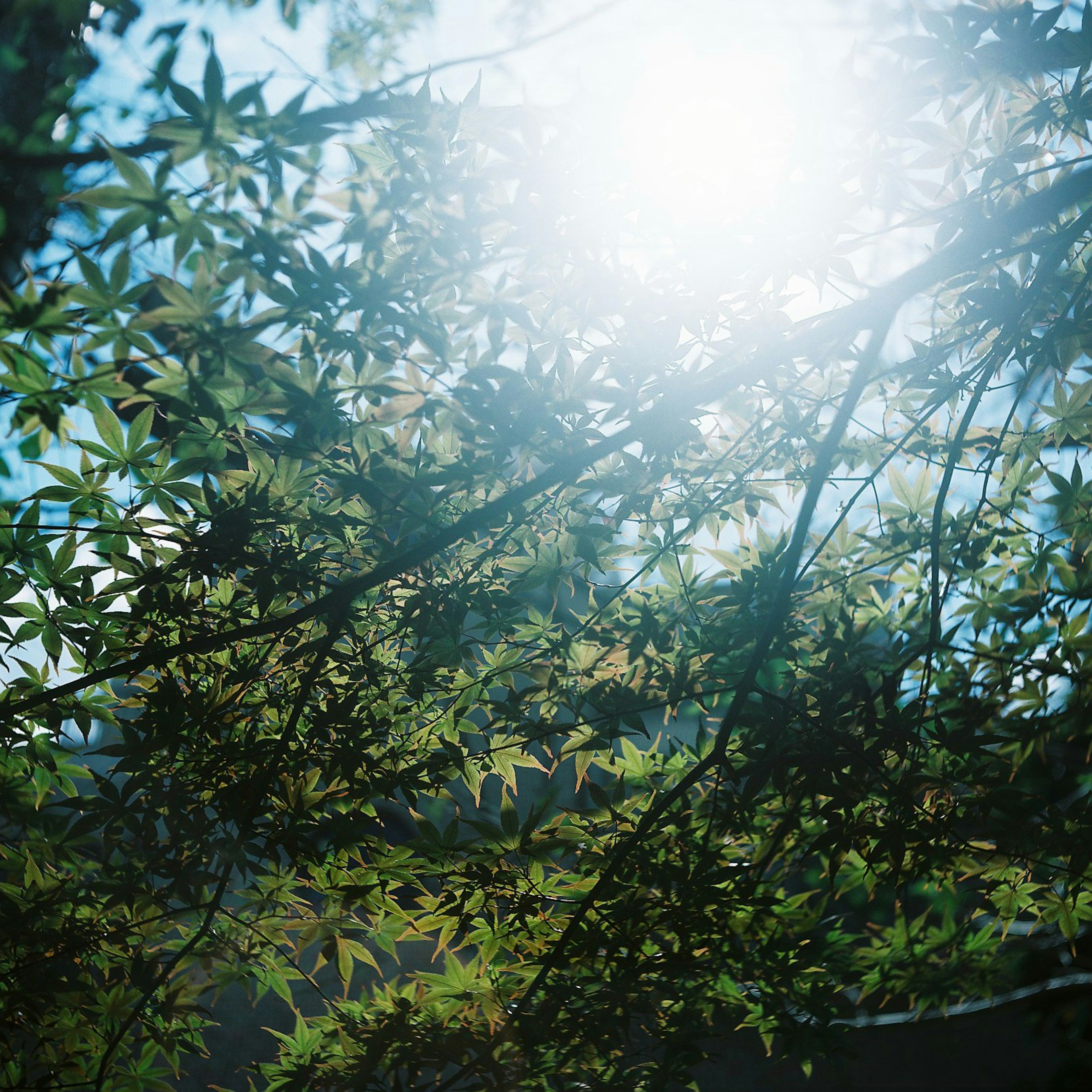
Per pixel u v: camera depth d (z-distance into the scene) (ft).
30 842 8.46
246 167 6.26
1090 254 10.05
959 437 9.16
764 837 9.96
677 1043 8.38
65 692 7.72
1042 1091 13.15
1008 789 8.77
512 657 9.08
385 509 8.22
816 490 8.48
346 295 6.86
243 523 7.82
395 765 8.61
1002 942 11.29
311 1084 8.34
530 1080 8.09
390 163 8.06
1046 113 8.64
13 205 7.18
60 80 7.63
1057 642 9.68
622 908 8.59
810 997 9.36
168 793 8.04
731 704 8.71
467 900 8.66
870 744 8.62
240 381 7.12
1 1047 8.41
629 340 7.84
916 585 10.91
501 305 7.33
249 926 8.68
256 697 8.66
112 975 8.43
